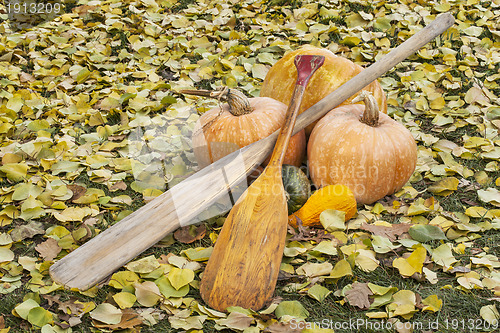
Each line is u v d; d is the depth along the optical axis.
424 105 3.43
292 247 2.29
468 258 2.26
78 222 2.55
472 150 3.01
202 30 4.71
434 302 1.99
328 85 2.80
